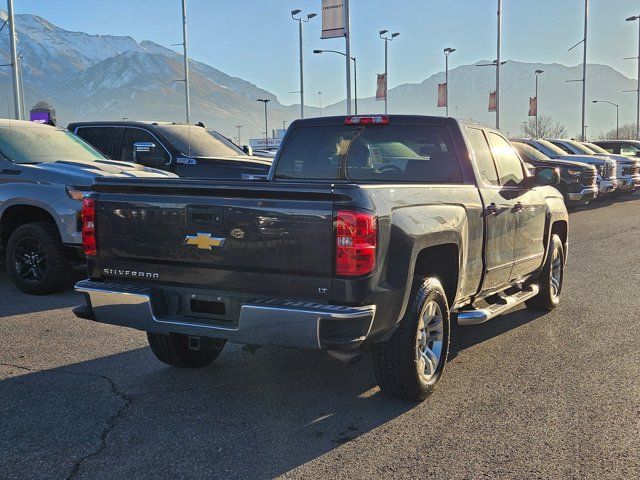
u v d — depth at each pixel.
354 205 3.86
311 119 6.18
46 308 7.41
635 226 15.93
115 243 4.56
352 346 3.90
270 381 5.16
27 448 3.91
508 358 5.77
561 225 7.83
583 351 5.97
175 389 4.95
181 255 4.32
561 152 20.88
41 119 17.81
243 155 12.36
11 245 8.06
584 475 3.61
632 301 8.02
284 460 3.78
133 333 6.47
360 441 4.04
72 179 7.99
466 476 3.59
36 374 5.23
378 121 5.80
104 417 4.39
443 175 5.64
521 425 4.29
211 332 4.15
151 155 10.15
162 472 3.63
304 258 3.95
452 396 4.83
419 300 4.52
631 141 27.72
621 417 4.42
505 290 6.98
